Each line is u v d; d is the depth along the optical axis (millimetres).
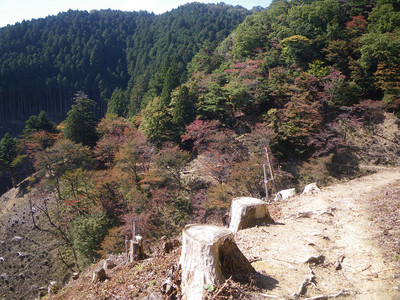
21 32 101562
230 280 3600
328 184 24109
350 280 4359
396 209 7391
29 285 20594
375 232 6277
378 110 28203
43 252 23672
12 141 42625
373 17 37188
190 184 27016
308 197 9898
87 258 20266
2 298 19766
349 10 41938
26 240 25953
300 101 28266
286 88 31078
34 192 33938
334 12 38781
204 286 3482
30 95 81000
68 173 27016
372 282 4262
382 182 13492
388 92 28234
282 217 7766
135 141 29922
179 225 21781
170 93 40094
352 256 5223
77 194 26594
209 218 20766
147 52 98375
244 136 30141
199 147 31078
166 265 5445
